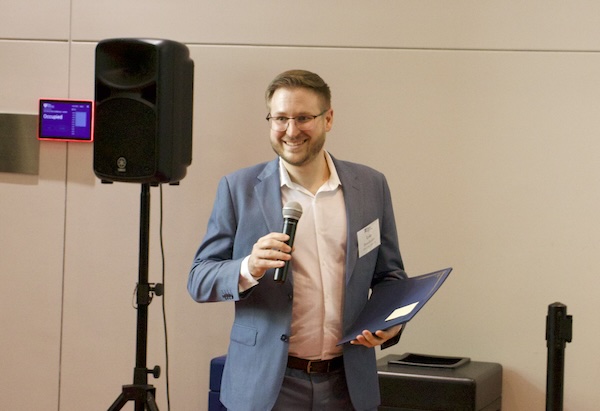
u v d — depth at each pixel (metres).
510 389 3.69
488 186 3.70
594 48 3.64
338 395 2.42
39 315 3.89
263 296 2.39
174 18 3.82
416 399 3.16
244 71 3.79
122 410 3.88
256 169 2.55
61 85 3.86
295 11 3.77
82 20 3.85
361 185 2.54
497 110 3.69
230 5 3.79
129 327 3.86
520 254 3.69
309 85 2.39
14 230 3.89
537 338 3.68
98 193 3.86
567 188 3.66
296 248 2.43
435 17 3.71
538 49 3.67
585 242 3.66
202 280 2.41
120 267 3.86
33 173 3.87
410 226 3.73
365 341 2.25
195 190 3.81
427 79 3.72
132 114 2.84
